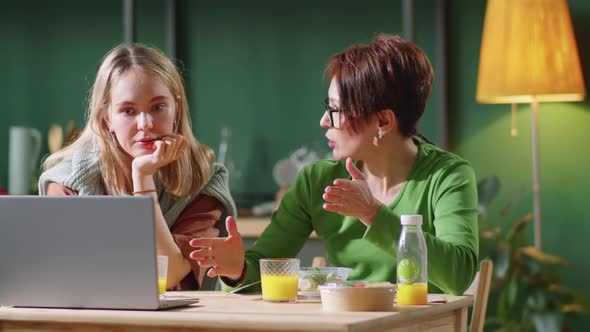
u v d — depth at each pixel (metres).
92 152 2.51
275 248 2.34
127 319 1.54
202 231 2.49
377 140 2.19
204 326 1.50
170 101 2.38
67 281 1.64
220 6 5.10
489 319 4.38
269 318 1.47
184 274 2.32
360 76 2.15
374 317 1.49
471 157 4.78
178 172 2.48
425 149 2.29
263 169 5.04
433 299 1.81
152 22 5.15
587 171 4.62
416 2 4.90
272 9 5.05
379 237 1.86
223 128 5.09
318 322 1.42
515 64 4.18
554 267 4.64
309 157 4.92
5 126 5.26
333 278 1.91
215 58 5.10
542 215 4.68
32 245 1.65
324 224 2.33
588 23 4.58
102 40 5.16
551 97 4.34
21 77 5.25
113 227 1.59
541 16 4.18
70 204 1.61
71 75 5.20
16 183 4.93
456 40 4.80
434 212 2.19
